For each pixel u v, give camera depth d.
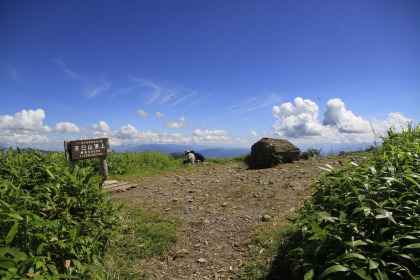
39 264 2.24
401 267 1.99
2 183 2.92
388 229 2.33
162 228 4.39
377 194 2.60
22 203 2.86
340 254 2.27
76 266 2.73
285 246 3.43
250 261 3.36
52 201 3.21
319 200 3.06
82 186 3.55
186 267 3.44
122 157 11.09
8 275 1.99
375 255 2.11
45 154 3.87
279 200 5.67
